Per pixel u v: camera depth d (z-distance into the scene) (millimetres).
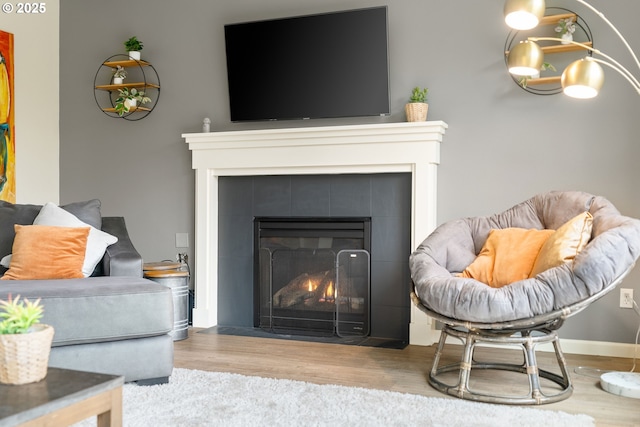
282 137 4285
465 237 3467
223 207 4617
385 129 4000
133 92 4812
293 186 4410
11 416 1546
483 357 3650
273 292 4473
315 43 4301
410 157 3982
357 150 4117
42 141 5070
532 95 3852
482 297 2730
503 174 3918
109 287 2859
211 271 4602
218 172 4574
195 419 2467
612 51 3682
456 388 2857
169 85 4836
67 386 1779
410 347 3902
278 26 4395
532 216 3416
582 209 3186
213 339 4117
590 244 2713
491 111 3943
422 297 2980
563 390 2900
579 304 2664
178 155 4812
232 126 4660
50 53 5133
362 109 4203
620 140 3674
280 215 4457
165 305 2955
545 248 3018
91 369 2789
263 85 4469
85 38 5113
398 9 4164
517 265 3129
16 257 3406
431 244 3354
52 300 2719
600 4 3699
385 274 4168
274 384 2975
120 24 5000
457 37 4020
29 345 1788
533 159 3854
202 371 3211
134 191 4957
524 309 2689
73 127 5160
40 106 5047
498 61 3922
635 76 3633
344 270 4270
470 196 3988
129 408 2588
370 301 4203
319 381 3094
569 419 2520
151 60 4895
